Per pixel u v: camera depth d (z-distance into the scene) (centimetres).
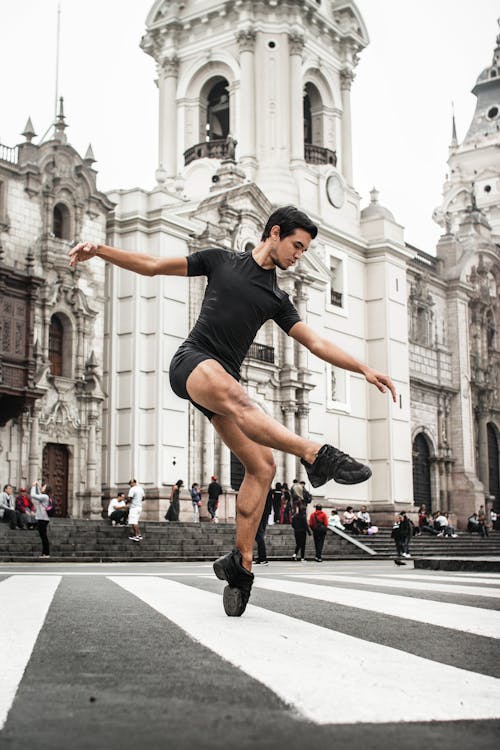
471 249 5731
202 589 771
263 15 4572
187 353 481
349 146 4975
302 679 290
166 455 3628
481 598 678
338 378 4634
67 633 414
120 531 2695
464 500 5334
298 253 509
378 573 1268
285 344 4294
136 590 752
